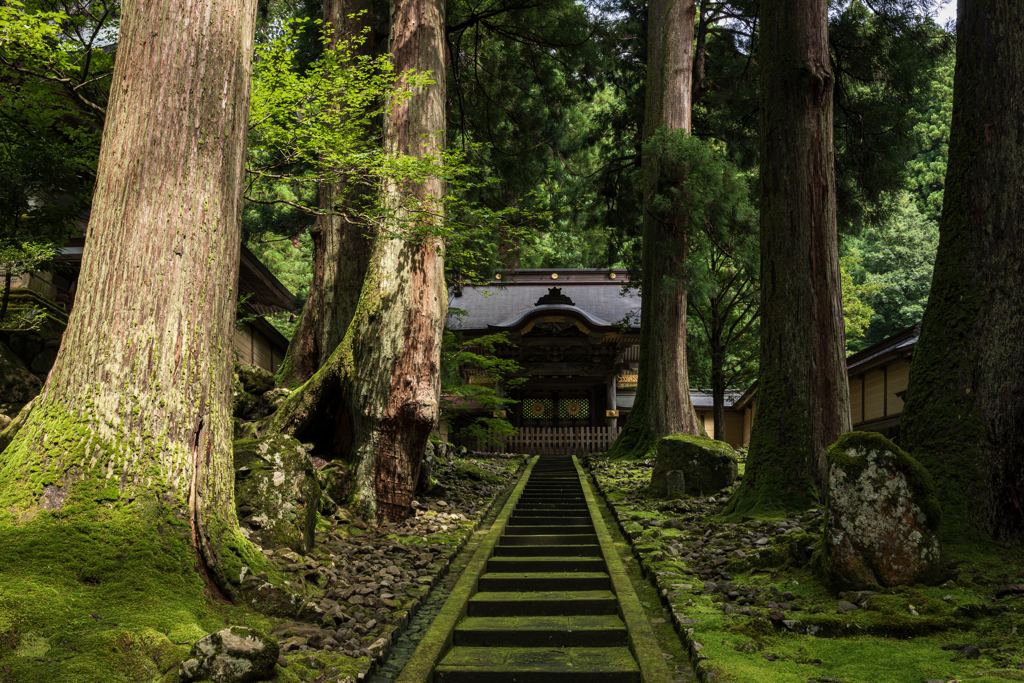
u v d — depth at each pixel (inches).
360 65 381.1
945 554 210.2
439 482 501.4
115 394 199.0
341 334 478.9
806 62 385.7
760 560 257.0
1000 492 214.8
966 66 244.5
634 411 688.4
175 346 208.2
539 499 510.6
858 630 182.1
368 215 354.9
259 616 192.2
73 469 189.0
